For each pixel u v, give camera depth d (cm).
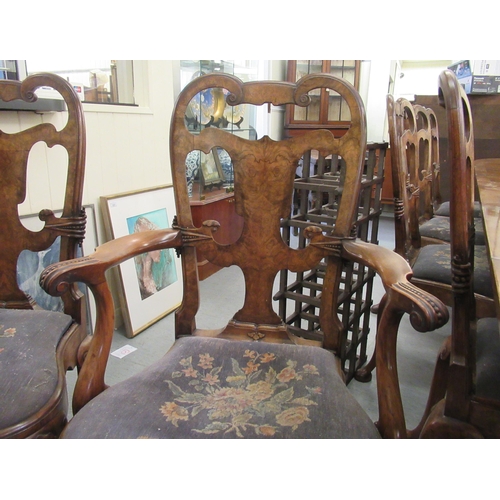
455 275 69
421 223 186
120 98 203
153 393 71
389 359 64
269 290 96
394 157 138
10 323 89
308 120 420
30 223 151
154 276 207
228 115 271
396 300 59
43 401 68
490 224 72
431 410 81
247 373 77
